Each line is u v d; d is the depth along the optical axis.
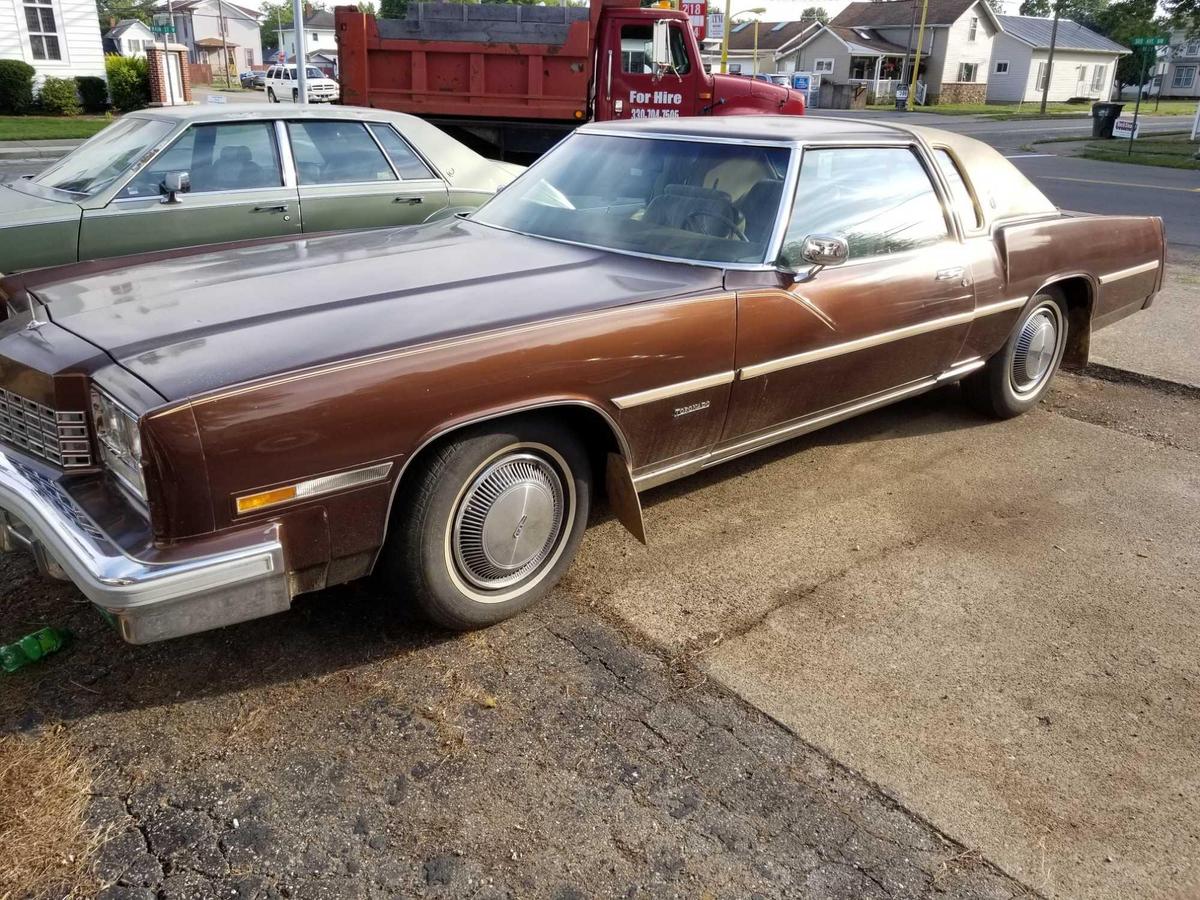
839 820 2.49
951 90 58.19
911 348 4.31
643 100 11.66
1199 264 9.77
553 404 2.98
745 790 2.57
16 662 2.88
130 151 5.86
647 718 2.82
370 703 2.82
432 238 4.04
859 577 3.67
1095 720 2.91
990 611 3.47
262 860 2.27
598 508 4.16
